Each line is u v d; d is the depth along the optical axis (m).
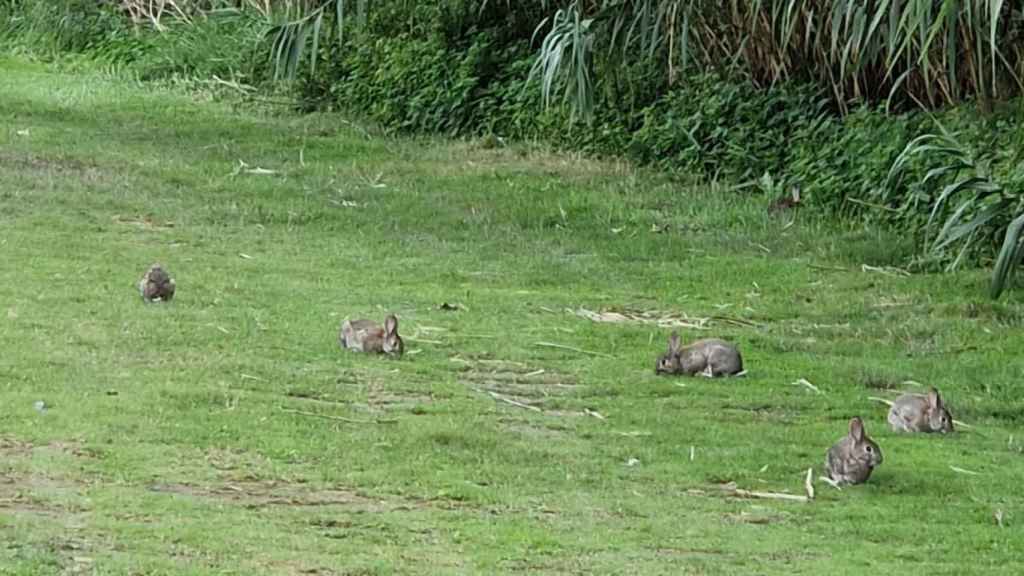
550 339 11.88
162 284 12.09
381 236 15.30
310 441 8.91
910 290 13.76
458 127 20.34
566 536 7.55
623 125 19.16
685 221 16.22
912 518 8.12
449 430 9.26
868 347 12.03
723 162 17.89
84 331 11.04
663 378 10.95
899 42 15.45
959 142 15.41
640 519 7.90
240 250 14.38
